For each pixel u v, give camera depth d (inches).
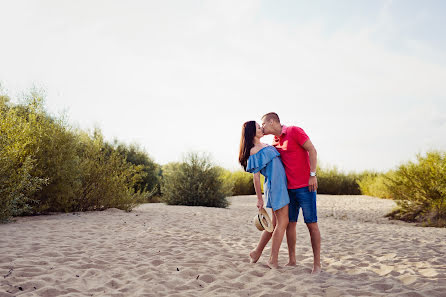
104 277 135.6
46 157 313.3
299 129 150.1
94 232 233.6
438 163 392.8
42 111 328.5
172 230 254.2
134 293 118.6
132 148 674.8
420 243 222.5
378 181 711.7
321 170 865.5
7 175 269.9
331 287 121.4
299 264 163.6
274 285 126.8
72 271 141.7
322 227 304.5
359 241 230.5
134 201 387.5
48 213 320.2
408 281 132.2
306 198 148.3
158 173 693.3
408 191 408.2
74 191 333.1
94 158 376.5
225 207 514.3
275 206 149.2
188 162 528.7
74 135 348.8
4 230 223.8
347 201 598.9
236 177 833.5
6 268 138.8
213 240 223.3
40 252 169.2
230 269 150.7
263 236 162.9
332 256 185.0
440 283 126.9
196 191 507.8
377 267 158.7
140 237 224.4
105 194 359.3
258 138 160.2
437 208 386.9
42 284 123.2
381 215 429.1
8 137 279.6
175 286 126.5
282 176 151.1
